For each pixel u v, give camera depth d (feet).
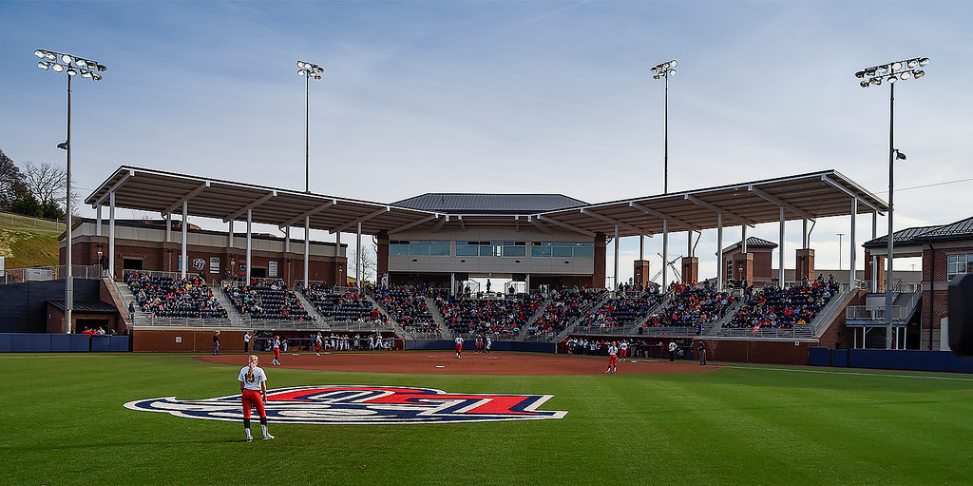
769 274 284.20
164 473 40.70
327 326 212.64
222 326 189.57
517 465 43.14
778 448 49.34
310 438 51.80
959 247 172.35
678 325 199.31
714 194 195.42
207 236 239.30
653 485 38.83
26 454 45.62
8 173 432.66
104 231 220.43
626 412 67.41
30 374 101.76
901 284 196.24
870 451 48.67
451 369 130.82
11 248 309.42
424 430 55.57
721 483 39.34
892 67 164.04
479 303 254.47
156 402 71.26
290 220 246.27
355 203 223.10
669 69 228.22
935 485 39.55
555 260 269.85
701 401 77.87
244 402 50.85
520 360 165.89
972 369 131.34
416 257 272.51
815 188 182.39
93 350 164.04
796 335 166.81
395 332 227.61
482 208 268.82
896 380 111.45
